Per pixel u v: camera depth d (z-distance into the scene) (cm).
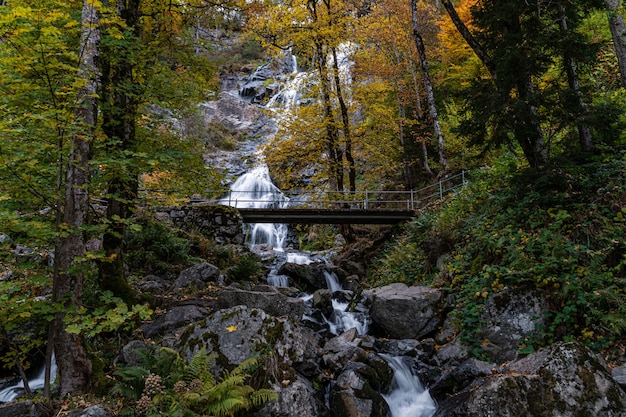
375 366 664
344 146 1936
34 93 508
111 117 757
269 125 3297
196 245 1336
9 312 529
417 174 2214
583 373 495
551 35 783
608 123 767
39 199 543
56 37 475
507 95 830
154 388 463
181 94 831
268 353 557
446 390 628
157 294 933
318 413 546
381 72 2106
